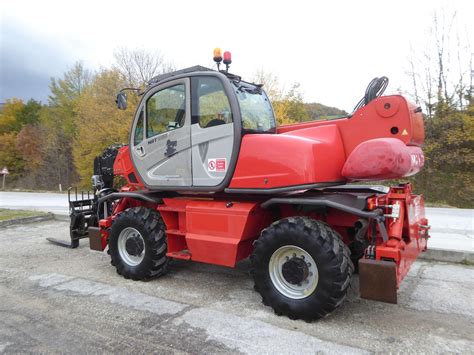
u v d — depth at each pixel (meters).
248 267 5.19
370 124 3.65
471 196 15.34
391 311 3.61
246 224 3.79
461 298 3.92
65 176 33.94
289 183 3.52
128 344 3.01
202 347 2.95
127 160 5.15
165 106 4.46
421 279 4.52
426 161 16.66
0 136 39.12
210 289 4.30
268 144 3.66
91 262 5.55
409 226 3.61
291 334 3.15
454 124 16.61
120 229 4.76
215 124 4.00
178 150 4.29
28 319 3.51
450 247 5.56
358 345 2.96
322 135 3.79
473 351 2.86
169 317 3.51
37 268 5.25
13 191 22.62
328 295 3.21
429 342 3.00
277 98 20.97
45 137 35.53
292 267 3.44
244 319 3.46
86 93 25.77
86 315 3.58
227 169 3.90
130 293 4.18
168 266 4.73
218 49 4.24
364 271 3.13
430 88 18.05
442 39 17.84
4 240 7.13
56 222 9.20
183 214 4.45
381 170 3.23
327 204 3.36
